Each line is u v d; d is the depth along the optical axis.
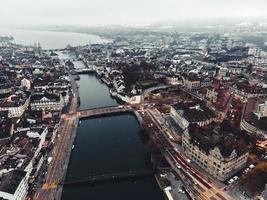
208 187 192.38
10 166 197.75
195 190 188.88
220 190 189.25
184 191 187.50
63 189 195.50
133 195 191.00
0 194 166.62
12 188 170.38
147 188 198.75
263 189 186.00
